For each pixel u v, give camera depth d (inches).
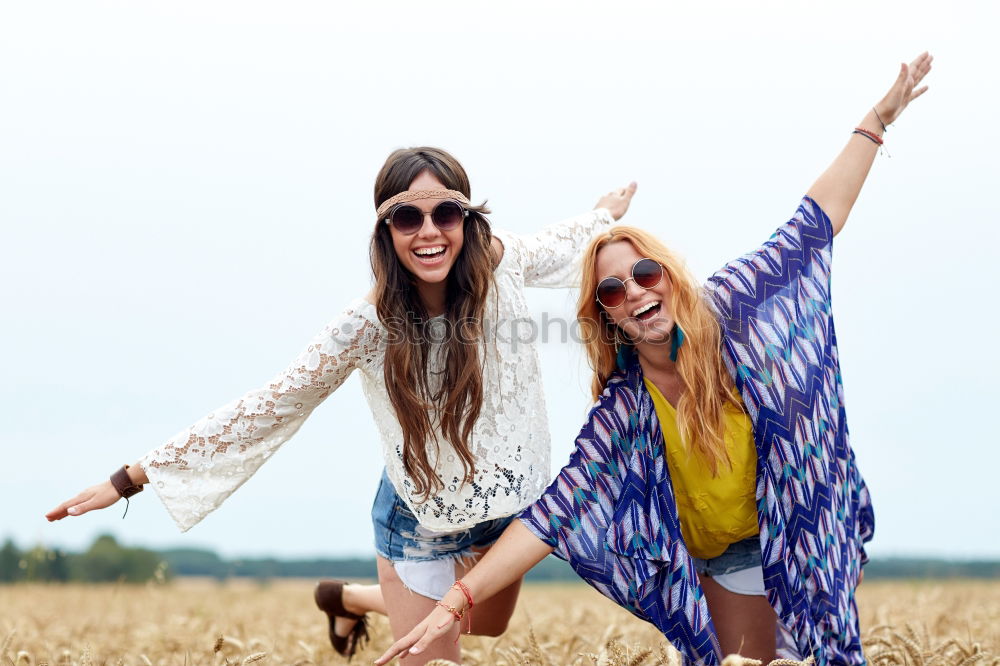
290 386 173.5
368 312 171.5
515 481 178.4
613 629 238.7
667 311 169.8
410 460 175.5
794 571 165.2
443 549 186.4
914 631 202.2
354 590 235.6
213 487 176.2
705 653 166.4
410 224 164.6
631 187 217.2
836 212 177.9
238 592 644.7
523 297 179.9
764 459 167.3
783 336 169.3
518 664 186.9
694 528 175.9
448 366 173.0
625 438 173.6
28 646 259.1
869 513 185.9
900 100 177.9
